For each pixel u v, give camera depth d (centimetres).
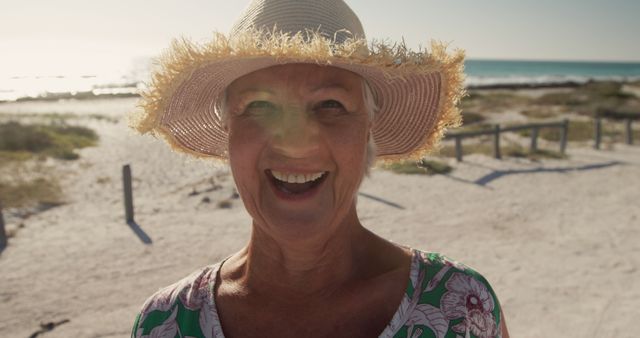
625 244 739
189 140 151
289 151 102
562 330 495
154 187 1149
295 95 104
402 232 809
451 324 107
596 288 590
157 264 678
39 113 3266
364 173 120
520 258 690
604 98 3591
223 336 113
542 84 6581
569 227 828
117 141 1936
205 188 1094
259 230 115
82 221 870
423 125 143
